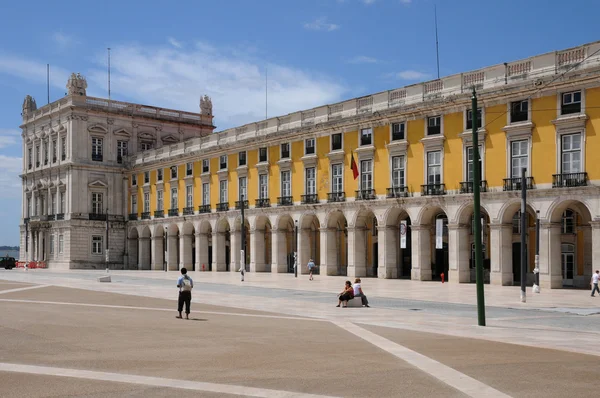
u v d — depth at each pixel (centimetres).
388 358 1126
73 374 979
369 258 4372
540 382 925
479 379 946
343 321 1722
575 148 3117
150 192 6319
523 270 2412
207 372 1000
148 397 830
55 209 6644
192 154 5675
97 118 6494
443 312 2005
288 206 4650
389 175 3978
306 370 1017
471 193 3497
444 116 3684
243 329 1531
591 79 3027
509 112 3372
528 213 3606
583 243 3431
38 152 7038
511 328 1593
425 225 3806
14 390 868
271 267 5031
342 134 4306
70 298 2438
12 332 1449
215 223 5397
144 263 6369
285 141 4744
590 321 1777
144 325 1598
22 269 6356
